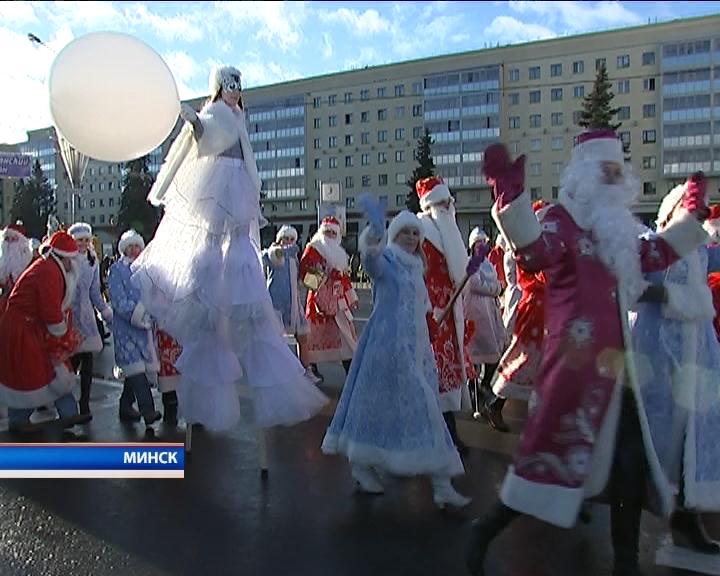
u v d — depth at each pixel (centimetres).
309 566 368
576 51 6725
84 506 455
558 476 308
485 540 336
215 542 399
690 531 386
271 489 485
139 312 632
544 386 318
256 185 513
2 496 473
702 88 6419
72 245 624
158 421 668
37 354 614
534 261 312
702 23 6391
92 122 360
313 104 7856
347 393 463
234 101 507
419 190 566
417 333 439
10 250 780
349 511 444
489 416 636
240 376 507
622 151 340
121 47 364
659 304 386
